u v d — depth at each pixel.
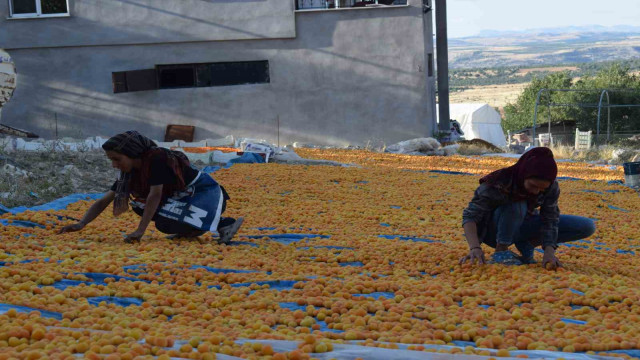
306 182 13.42
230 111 22.16
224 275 5.07
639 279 5.60
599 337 3.58
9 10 21.31
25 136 16.77
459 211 10.51
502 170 5.34
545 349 3.36
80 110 21.88
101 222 7.95
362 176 14.91
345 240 7.38
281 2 21.62
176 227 6.45
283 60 22.00
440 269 5.68
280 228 8.07
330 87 22.14
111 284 4.58
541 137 33.41
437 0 25.66
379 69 22.08
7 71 14.11
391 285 4.92
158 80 22.20
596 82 51.03
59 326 3.46
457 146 22.62
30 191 9.77
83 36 21.50
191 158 16.72
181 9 21.58
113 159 6.12
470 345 3.54
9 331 3.17
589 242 7.93
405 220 9.47
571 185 14.85
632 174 14.92
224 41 21.84
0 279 4.43
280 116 22.22
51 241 6.09
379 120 22.28
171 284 4.86
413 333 3.65
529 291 4.68
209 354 3.00
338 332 3.75
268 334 3.46
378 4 23.06
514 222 5.45
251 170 14.97
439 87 26.12
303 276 5.17
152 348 3.08
